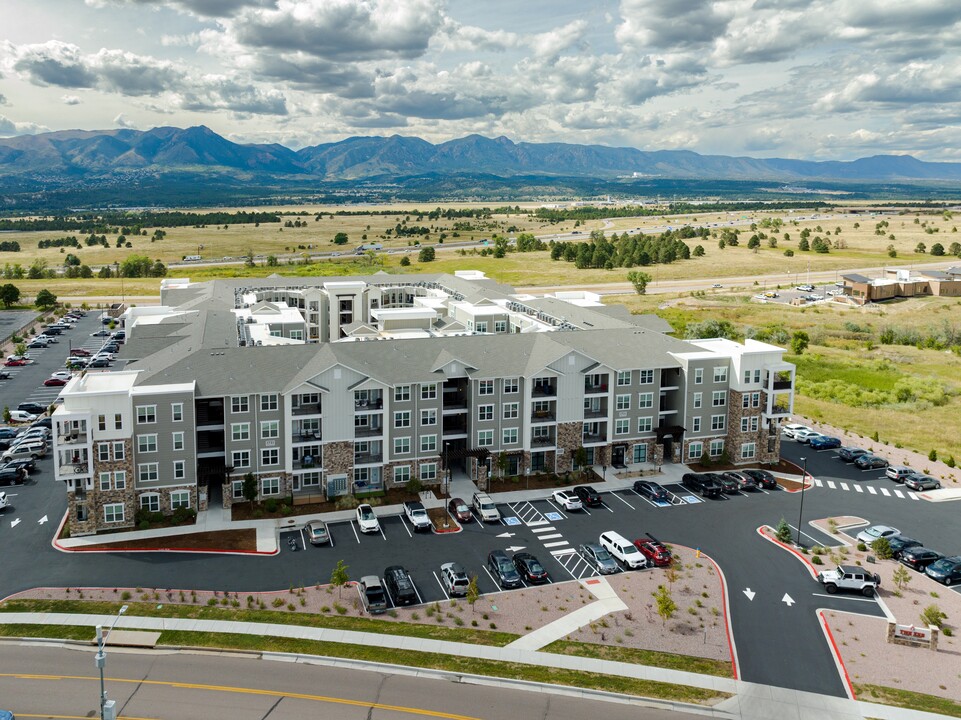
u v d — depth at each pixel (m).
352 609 56.12
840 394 127.00
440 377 79.19
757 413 89.62
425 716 44.34
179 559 63.75
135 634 52.00
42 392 119.88
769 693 47.47
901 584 61.81
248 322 106.50
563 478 83.44
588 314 107.56
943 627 55.56
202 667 48.66
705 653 51.66
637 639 53.06
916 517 75.88
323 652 50.38
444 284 141.88
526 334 89.00
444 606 57.03
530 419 83.00
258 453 75.19
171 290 130.50
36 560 63.16
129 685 46.59
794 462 91.69
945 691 48.00
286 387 74.56
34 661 48.94
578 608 57.19
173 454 71.19
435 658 50.09
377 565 63.38
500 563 62.03
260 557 64.44
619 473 85.69
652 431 88.62
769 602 58.78
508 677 48.25
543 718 44.44
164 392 70.00
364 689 46.78
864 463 89.38
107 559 63.47
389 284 141.88
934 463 92.25
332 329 133.12
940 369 148.38
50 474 83.00
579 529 71.38
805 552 67.19
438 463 80.94
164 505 71.69
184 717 43.62
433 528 70.75
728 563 65.12
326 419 76.00
